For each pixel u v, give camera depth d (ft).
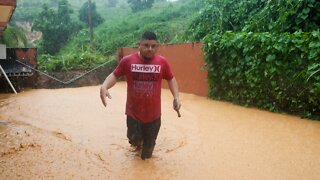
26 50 46.34
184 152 16.57
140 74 14.46
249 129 20.68
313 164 14.80
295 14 30.14
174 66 39.65
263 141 18.19
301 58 23.04
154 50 14.14
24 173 13.74
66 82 47.93
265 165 14.76
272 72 24.76
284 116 23.95
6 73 41.34
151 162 15.23
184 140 18.60
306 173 13.88
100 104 30.14
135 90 14.62
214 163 15.06
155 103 14.82
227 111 26.21
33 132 20.24
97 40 80.64
